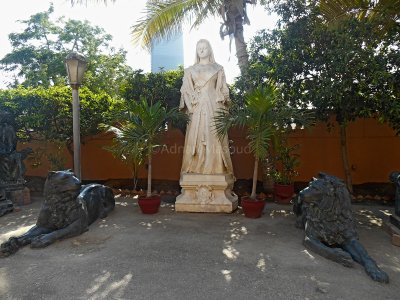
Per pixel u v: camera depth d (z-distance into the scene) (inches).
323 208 163.6
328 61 259.3
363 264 143.1
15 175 291.7
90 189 230.2
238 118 224.5
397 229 186.7
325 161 358.3
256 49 308.2
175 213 250.7
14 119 320.2
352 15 259.6
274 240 183.6
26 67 661.3
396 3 234.7
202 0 307.4
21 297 118.9
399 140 344.5
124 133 240.4
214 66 262.2
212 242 180.1
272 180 310.3
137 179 396.5
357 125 351.3
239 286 127.0
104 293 121.6
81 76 267.3
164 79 342.0
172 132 387.5
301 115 236.1
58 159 341.1
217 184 249.6
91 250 167.6
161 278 134.1
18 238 170.2
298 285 127.4
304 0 285.7
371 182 348.5
